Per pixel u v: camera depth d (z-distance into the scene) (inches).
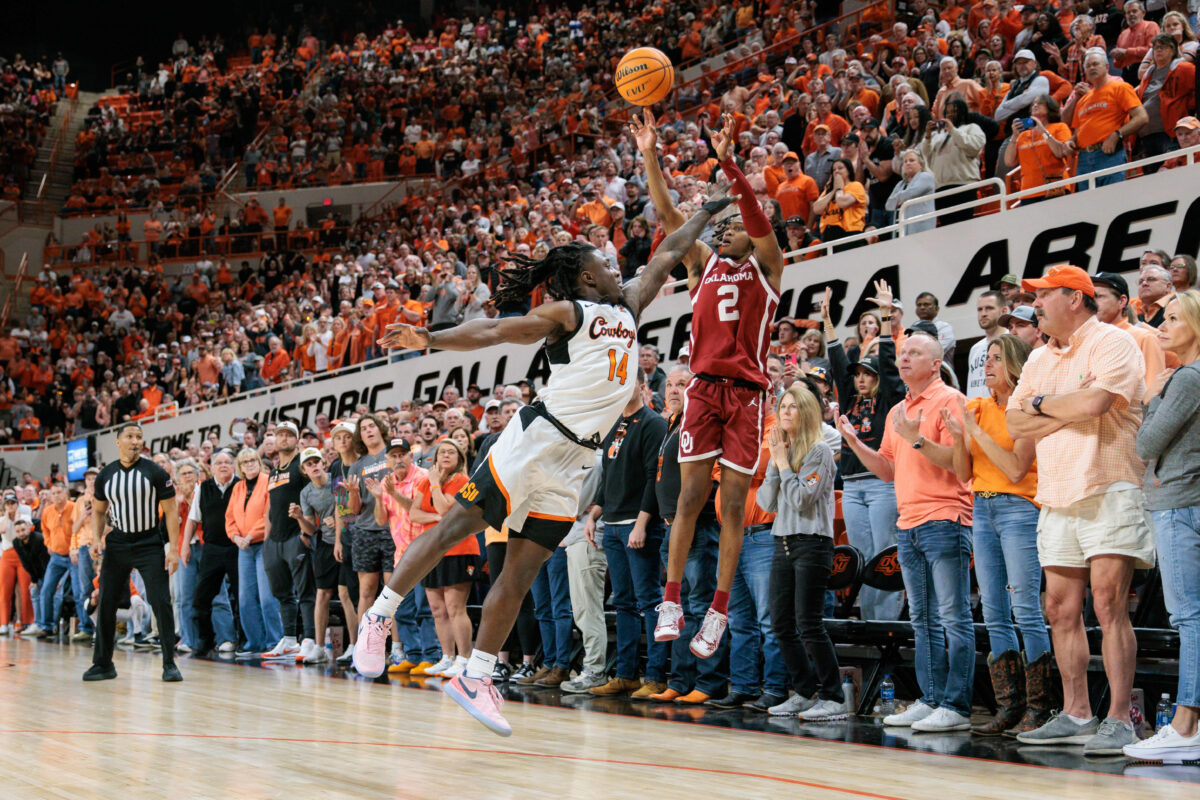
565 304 152.9
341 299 700.0
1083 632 187.6
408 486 312.8
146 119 1200.2
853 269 369.7
